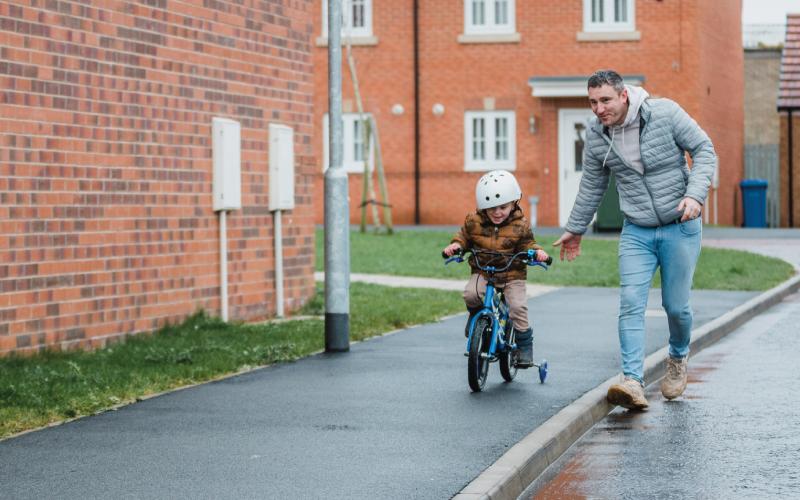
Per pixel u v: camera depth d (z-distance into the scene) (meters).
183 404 14.77
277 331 21.11
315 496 10.45
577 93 53.00
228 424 13.54
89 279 18.86
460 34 54.47
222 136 21.95
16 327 17.44
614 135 15.09
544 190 54.28
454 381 16.53
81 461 11.76
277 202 23.84
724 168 59.66
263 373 17.22
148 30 20.22
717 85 58.00
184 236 21.23
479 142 54.75
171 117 20.84
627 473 12.12
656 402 16.06
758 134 74.75
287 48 24.36
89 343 18.88
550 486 11.71
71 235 18.45
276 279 24.11
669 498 11.12
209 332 20.64
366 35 55.06
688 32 53.50
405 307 25.45
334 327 19.47
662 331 22.16
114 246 19.44
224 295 22.31
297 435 12.95
